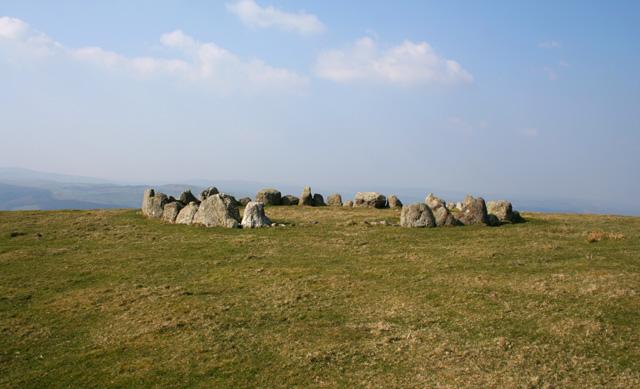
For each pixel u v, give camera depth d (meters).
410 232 41.47
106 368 17.62
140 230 43.84
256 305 23.75
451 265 29.94
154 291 26.23
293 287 26.39
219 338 19.84
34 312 23.69
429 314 21.91
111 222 48.09
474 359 17.30
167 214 49.06
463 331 19.89
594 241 35.84
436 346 18.50
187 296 25.33
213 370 17.17
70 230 43.78
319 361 17.62
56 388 16.42
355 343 19.11
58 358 18.69
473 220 44.94
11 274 30.02
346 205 66.81
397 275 28.28
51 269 31.11
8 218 50.38
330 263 31.61
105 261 33.00
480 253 32.62
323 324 21.20
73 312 23.55
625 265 28.23
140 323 21.75
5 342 20.27
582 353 17.36
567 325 19.72
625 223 47.28
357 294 25.06
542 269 28.30
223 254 34.56
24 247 37.19
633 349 17.42
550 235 38.88
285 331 20.48
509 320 20.72
